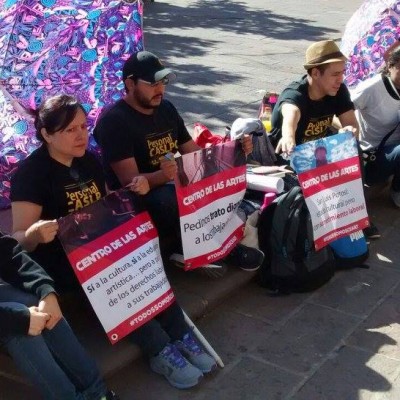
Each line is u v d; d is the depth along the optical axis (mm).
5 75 2699
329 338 2529
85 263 2102
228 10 10273
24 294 1953
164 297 2271
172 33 8328
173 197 2592
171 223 2631
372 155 3520
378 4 3857
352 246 2969
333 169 2783
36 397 2123
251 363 2379
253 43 7883
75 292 2393
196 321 2611
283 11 10398
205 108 5121
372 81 3439
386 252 3168
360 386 2268
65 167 2211
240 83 5922
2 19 2764
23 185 2148
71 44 2779
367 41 3848
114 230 2166
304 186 2713
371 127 3504
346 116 3217
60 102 2115
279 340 2514
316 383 2279
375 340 2521
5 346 1958
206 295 2662
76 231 2088
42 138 2158
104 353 2271
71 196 2223
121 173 2562
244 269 2791
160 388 2242
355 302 2766
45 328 1934
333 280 2916
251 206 2779
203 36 8211
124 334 2170
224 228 2586
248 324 2605
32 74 2717
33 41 2740
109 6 2840
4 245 1973
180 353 2285
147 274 2230
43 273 1964
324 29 9055
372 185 3629
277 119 3119
